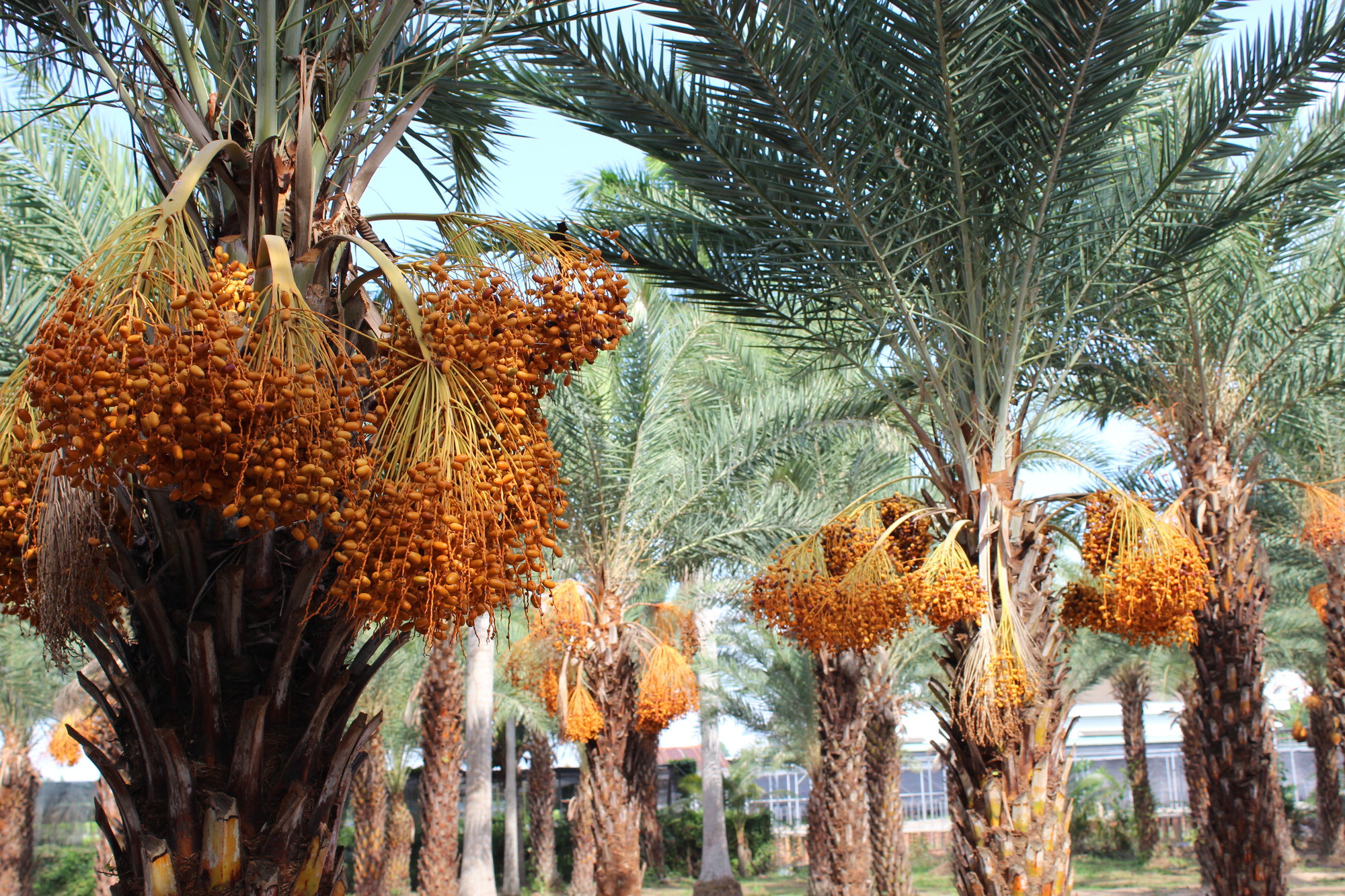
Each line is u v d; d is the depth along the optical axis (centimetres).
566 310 243
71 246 707
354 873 2825
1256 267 763
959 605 531
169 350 182
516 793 2866
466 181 497
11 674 1580
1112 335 757
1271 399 846
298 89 284
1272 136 721
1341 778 2981
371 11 311
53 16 340
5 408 215
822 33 504
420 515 194
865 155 561
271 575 261
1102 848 3069
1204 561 562
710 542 1208
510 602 216
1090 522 596
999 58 516
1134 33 498
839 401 1056
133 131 313
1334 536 785
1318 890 1973
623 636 1172
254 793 243
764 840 3469
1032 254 576
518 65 575
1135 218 596
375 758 2253
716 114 559
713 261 663
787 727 2412
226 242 272
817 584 590
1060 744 561
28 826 1917
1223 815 789
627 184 782
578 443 1106
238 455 185
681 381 1188
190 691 252
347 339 268
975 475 591
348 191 297
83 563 229
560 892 2889
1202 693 806
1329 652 1111
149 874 230
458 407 210
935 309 604
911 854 3294
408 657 1994
